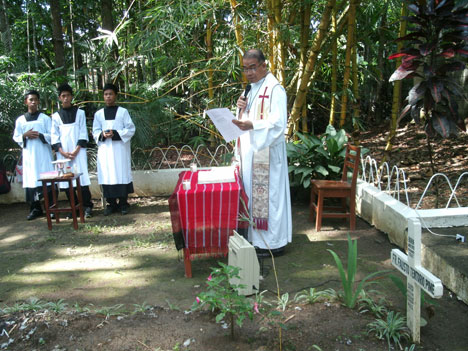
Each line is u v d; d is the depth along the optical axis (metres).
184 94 8.66
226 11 6.50
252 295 3.21
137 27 6.89
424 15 3.79
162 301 3.19
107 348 2.56
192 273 3.72
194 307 2.68
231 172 3.93
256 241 4.03
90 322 2.84
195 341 2.61
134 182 6.41
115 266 3.92
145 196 6.46
